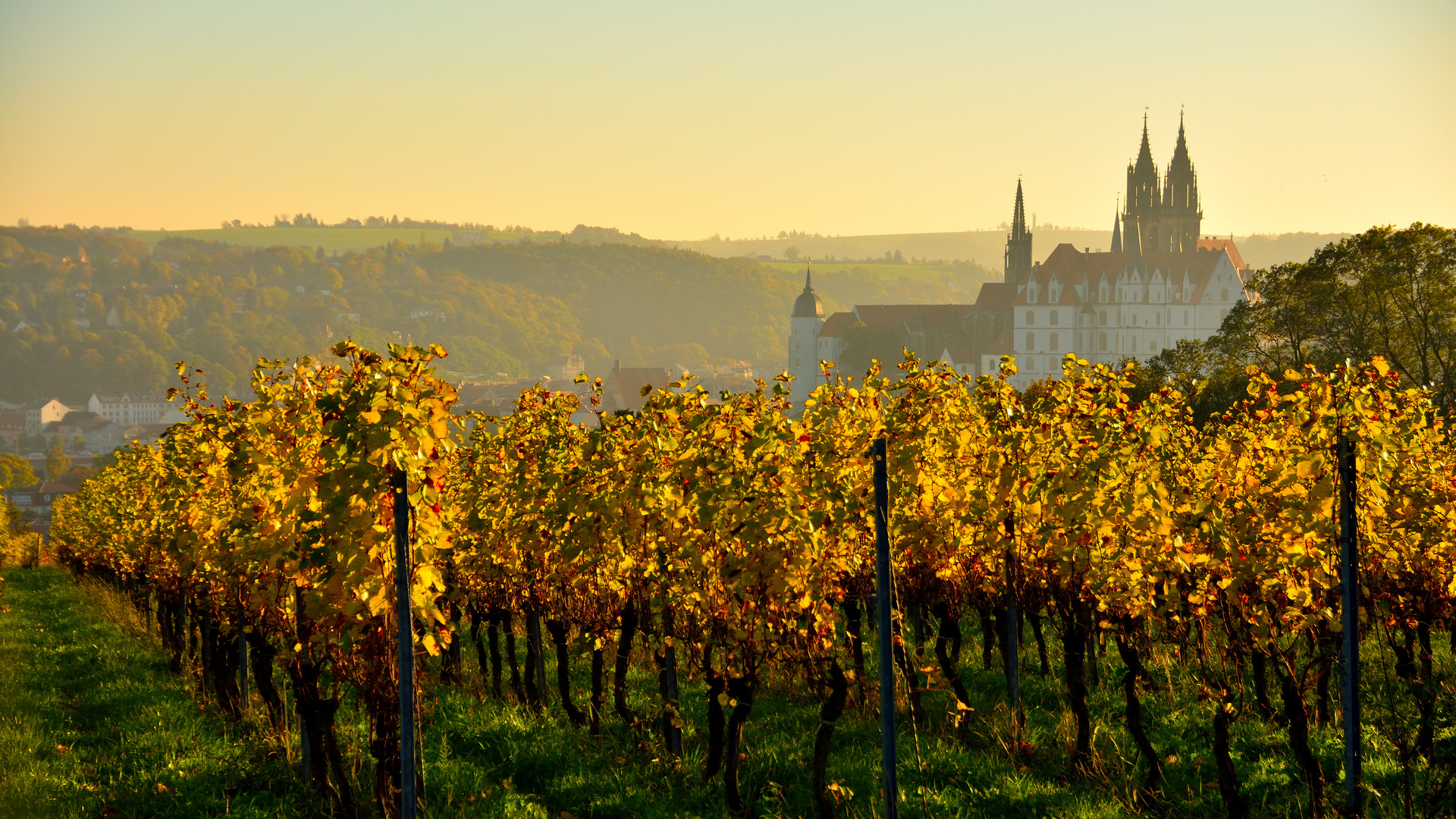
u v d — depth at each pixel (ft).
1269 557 34.53
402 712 28.40
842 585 40.63
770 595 33.68
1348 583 30.30
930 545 40.70
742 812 33.42
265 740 40.29
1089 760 36.60
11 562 182.70
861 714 42.63
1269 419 37.65
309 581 32.83
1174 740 38.88
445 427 28.96
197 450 42.55
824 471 35.17
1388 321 169.07
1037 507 37.93
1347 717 30.25
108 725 44.70
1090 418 37.01
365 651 31.19
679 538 35.96
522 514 43.45
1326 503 31.83
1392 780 33.35
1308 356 167.32
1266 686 42.32
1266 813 32.40
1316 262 172.55
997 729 39.91
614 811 33.58
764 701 46.03
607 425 40.22
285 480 33.04
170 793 35.14
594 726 42.37
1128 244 567.18
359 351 28.99
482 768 37.63
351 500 28.86
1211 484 38.34
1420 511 40.42
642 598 40.93
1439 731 33.96
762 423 34.45
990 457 39.17
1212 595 36.81
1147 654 42.96
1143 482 35.99
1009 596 42.01
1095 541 35.70
